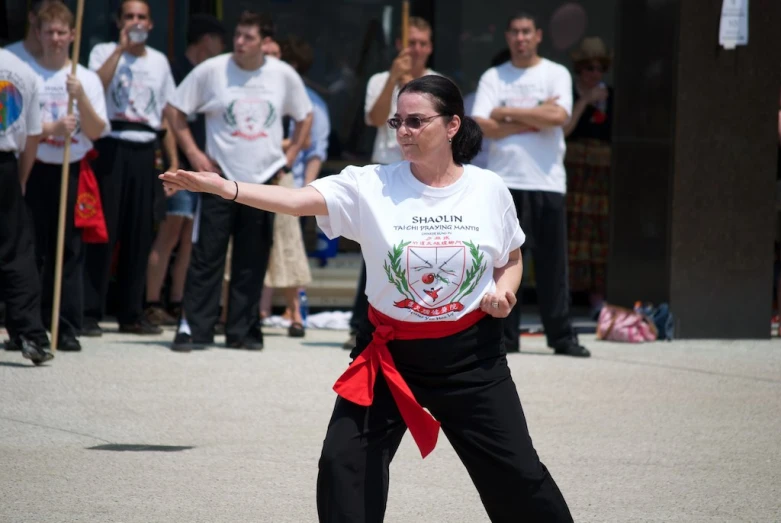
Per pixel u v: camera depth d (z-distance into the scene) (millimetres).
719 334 24953
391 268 9000
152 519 11023
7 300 18531
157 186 23250
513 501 9000
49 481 12258
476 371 9016
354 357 9305
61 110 20875
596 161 29234
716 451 14398
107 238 22297
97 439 14148
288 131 23312
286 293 24484
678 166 24484
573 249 29266
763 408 17125
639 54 24922
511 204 9352
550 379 19094
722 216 24828
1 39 25375
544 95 21516
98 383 17547
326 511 8727
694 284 24750
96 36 25984
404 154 9086
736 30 24438
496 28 28469
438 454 14180
